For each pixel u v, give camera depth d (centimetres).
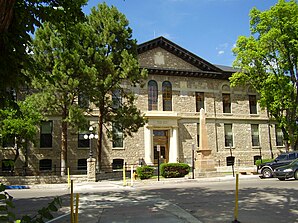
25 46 607
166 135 3578
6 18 470
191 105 3750
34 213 1074
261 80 3331
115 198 1431
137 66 2536
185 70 3741
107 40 2561
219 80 3956
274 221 862
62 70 2261
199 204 1196
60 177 2456
